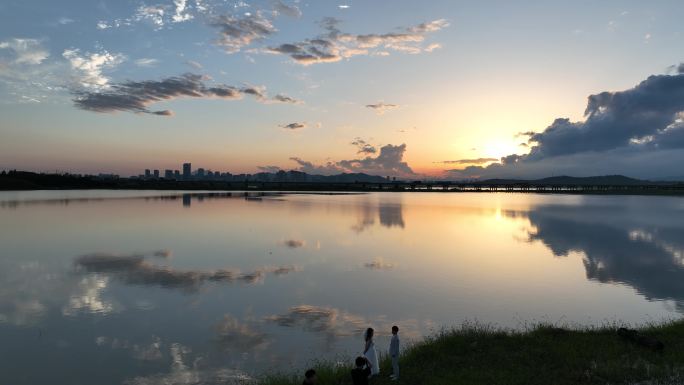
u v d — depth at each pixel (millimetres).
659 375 16531
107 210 117750
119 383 20141
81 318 29141
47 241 62719
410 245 61594
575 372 17250
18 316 29516
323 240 65625
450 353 20125
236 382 19984
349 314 30047
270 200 178875
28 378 20625
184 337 25766
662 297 34375
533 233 76250
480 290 36594
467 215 113500
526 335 22453
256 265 46688
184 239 65438
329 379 17656
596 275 42562
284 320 28719
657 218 105250
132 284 38156
